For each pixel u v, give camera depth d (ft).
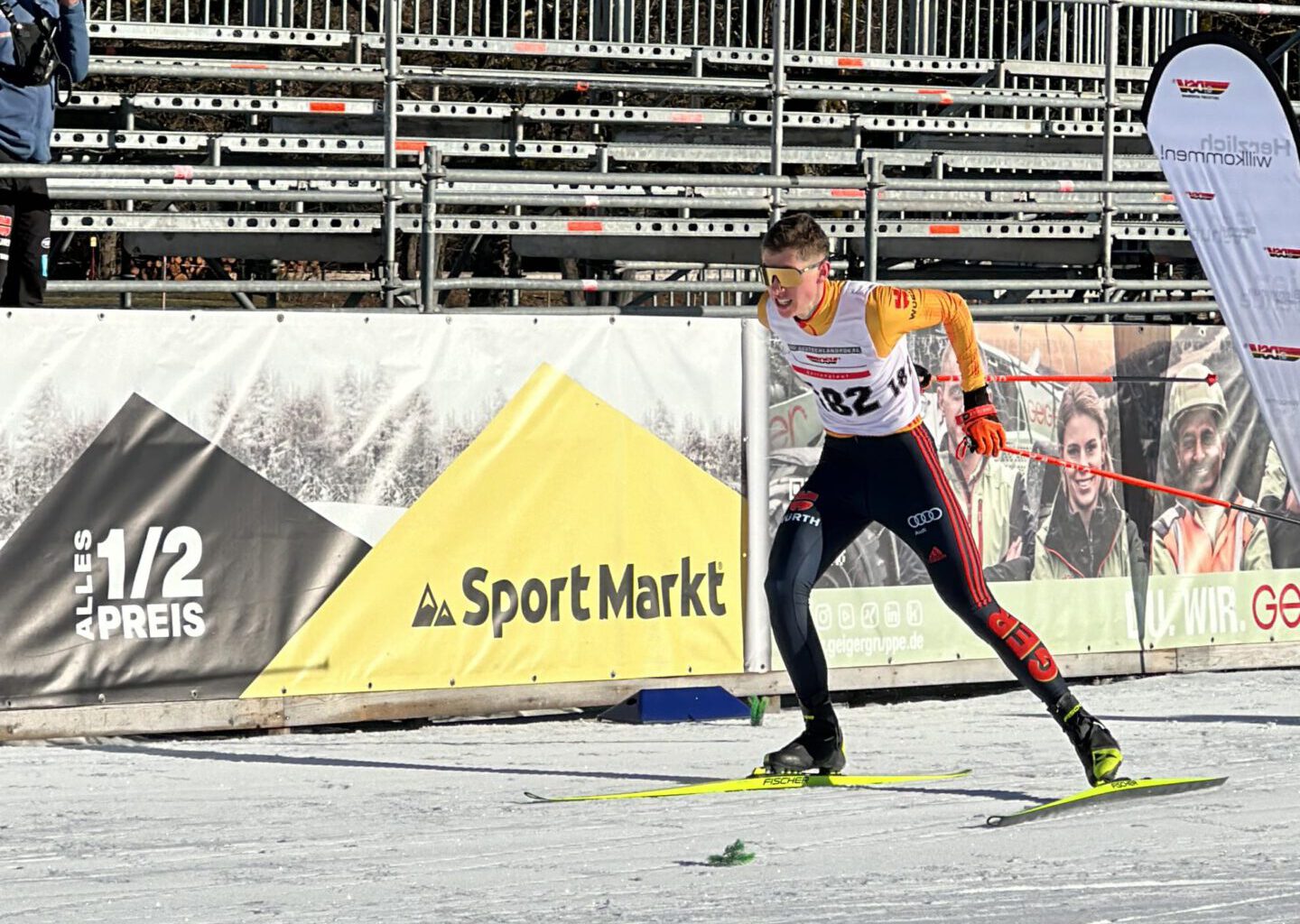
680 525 83.71
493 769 68.49
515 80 117.91
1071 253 130.52
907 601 88.22
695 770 68.28
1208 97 83.20
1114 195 128.98
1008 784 64.08
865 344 59.00
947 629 89.10
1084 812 58.39
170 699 74.90
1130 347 93.61
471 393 79.97
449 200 99.45
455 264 137.18
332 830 55.72
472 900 46.44
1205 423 95.55
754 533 85.20
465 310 93.20
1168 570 94.53
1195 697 87.45
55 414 72.95
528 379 80.89
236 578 76.07
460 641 79.77
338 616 77.77
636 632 82.89
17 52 82.43
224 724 75.82
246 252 117.29
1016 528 90.43
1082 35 147.13
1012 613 90.33
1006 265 147.95
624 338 82.53
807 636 62.85
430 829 55.93
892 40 144.66
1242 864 50.55
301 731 80.74
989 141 138.00
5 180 81.97
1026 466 90.74
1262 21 178.81
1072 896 46.70
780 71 107.24
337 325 77.61
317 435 77.30
